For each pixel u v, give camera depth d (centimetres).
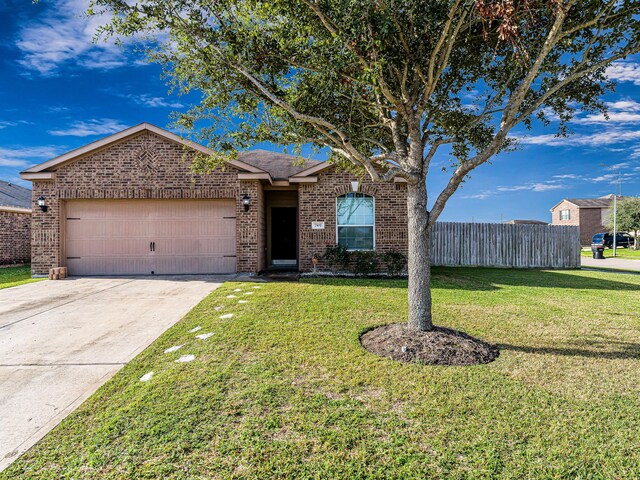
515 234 1761
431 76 505
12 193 1919
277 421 315
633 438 293
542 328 599
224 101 621
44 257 1182
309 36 554
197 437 295
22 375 430
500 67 620
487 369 426
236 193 1204
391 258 1223
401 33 479
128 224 1218
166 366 440
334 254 1232
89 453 278
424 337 509
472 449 278
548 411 333
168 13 529
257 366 430
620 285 1110
